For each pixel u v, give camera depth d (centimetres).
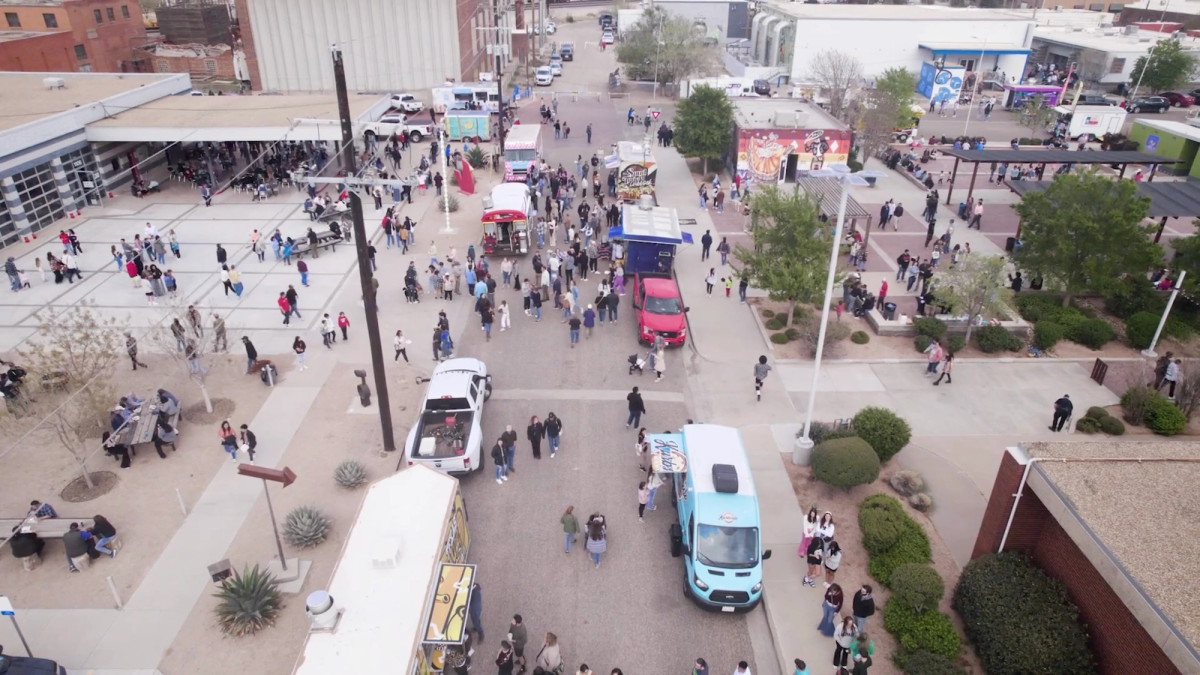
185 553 1666
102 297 2833
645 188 3934
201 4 7962
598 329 2733
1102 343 2592
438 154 4700
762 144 4275
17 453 1984
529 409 2234
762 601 1575
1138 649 1189
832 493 1873
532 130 4497
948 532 1748
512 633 1372
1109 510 1277
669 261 3023
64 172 3612
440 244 3447
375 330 1842
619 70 7912
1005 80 7131
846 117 5488
